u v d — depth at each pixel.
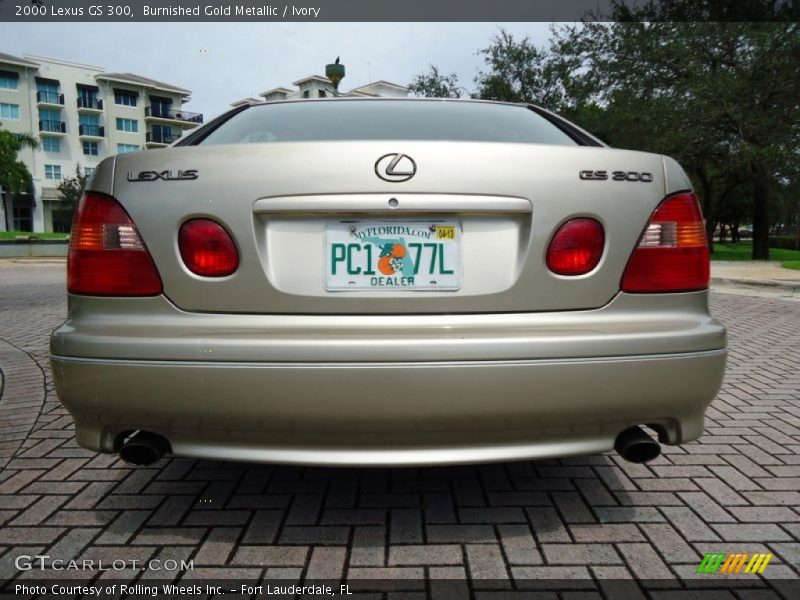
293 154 1.81
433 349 1.72
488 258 1.83
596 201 1.86
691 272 1.93
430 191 1.80
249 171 1.81
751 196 37.97
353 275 1.81
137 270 1.82
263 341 1.72
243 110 2.64
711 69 21.11
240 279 1.80
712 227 32.56
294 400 1.72
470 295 1.82
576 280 1.84
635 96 21.72
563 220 1.84
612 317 1.86
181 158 1.85
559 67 24.55
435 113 2.55
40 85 58.25
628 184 1.90
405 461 1.78
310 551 1.99
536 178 1.84
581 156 1.89
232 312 1.80
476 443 1.80
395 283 1.82
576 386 1.76
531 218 1.83
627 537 2.09
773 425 3.30
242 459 1.81
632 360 1.79
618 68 21.83
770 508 2.31
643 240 1.89
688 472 2.65
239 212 1.80
